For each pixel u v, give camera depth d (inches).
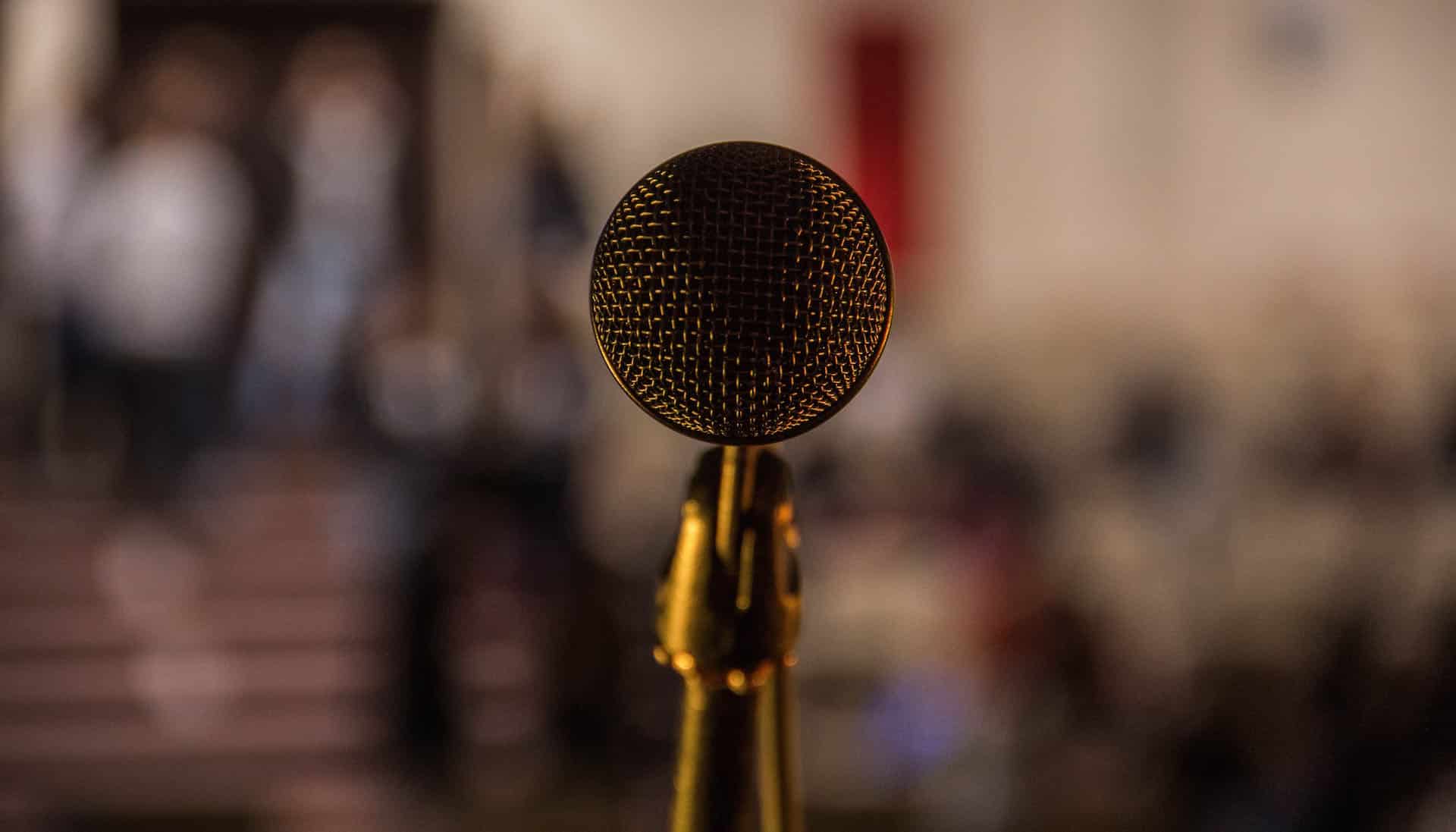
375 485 254.2
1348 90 340.2
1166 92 348.2
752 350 16.3
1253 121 344.2
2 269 263.1
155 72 323.0
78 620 255.0
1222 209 345.4
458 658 254.2
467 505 236.4
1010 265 353.7
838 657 284.8
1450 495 304.3
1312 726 158.6
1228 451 325.7
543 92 343.9
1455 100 336.8
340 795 228.5
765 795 18.2
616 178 349.4
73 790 230.1
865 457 289.6
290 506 280.5
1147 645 310.0
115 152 276.4
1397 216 338.0
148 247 239.8
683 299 16.4
